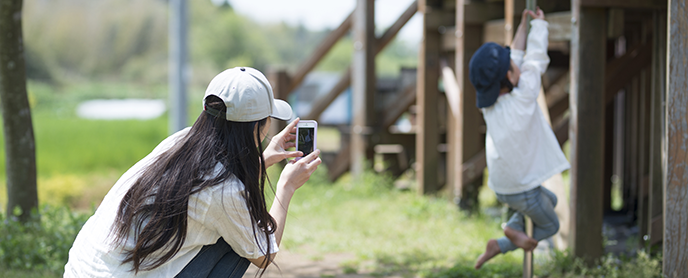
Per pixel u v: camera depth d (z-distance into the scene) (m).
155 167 2.15
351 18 9.13
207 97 2.19
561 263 4.40
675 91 3.32
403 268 4.83
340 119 18.67
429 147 7.62
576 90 4.29
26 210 5.02
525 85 3.47
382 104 9.80
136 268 2.08
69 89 56.50
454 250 5.32
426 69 7.53
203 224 2.15
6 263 4.46
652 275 4.08
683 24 3.28
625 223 6.80
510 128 3.45
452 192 7.29
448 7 7.34
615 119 8.17
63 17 61.19
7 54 4.85
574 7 4.28
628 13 5.97
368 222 6.49
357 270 4.80
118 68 62.47
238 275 2.35
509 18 4.93
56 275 4.18
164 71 62.53
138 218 2.11
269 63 76.94
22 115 4.97
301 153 2.41
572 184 4.38
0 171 13.88
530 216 3.61
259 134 2.21
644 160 6.02
